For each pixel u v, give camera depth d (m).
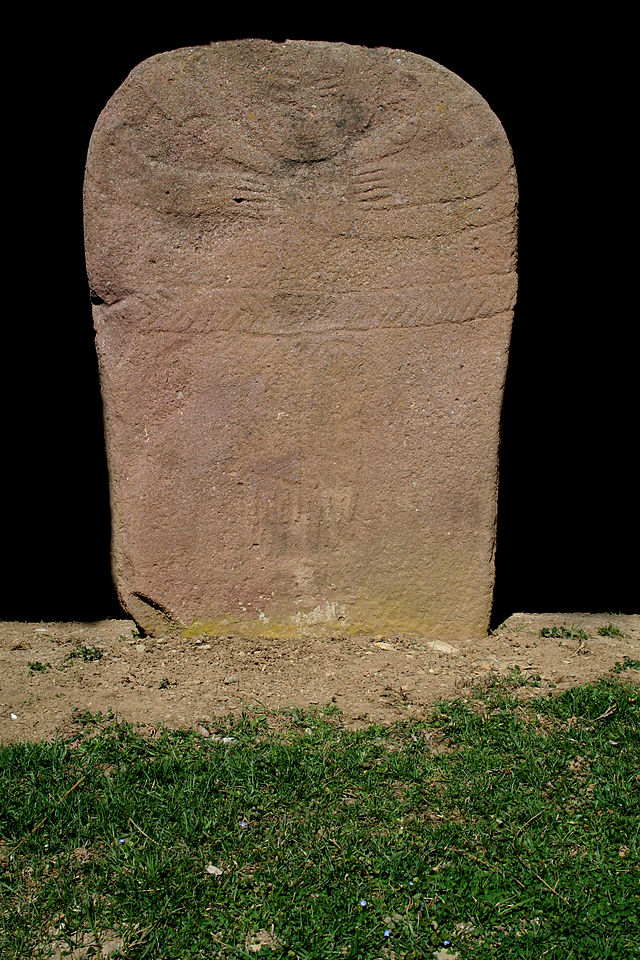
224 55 5.07
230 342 5.20
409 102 5.10
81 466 8.52
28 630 5.52
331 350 5.23
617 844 3.57
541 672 5.04
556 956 3.02
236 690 4.73
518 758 4.12
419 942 3.08
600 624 5.87
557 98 9.43
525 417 10.09
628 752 4.18
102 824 3.59
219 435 5.25
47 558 6.82
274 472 5.29
